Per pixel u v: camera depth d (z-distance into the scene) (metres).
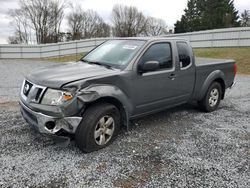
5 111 5.04
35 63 19.91
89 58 4.39
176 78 4.37
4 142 3.53
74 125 3.08
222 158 3.31
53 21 54.94
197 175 2.88
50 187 2.55
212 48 19.91
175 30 56.81
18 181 2.62
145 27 64.31
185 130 4.29
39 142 3.57
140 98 3.83
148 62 3.65
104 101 3.43
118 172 2.89
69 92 3.00
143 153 3.38
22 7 53.75
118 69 3.63
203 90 5.10
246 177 2.87
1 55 25.25
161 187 2.63
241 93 7.58
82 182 2.66
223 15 47.78
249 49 17.41
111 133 3.54
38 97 3.13
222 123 4.71
